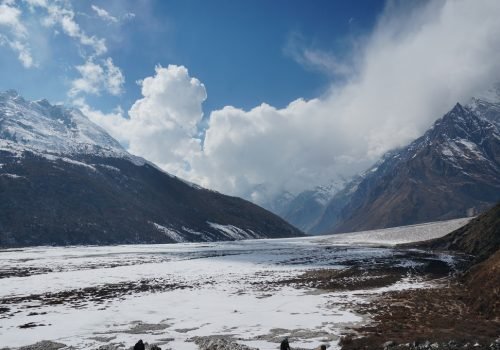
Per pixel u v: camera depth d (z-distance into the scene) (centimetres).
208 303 4266
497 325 3062
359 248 13212
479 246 8788
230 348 2512
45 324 3409
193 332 3152
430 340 2642
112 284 5650
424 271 6525
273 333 3077
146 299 4512
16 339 2977
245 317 3616
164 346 2748
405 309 3753
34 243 16500
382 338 2795
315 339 2873
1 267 7825
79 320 3547
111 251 13012
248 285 5491
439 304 3922
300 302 4253
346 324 3288
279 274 6644
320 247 14625
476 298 3834
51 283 5747
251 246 16450
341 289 5066
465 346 2430
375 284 5391
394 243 15050
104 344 2820
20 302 4375
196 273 6894
